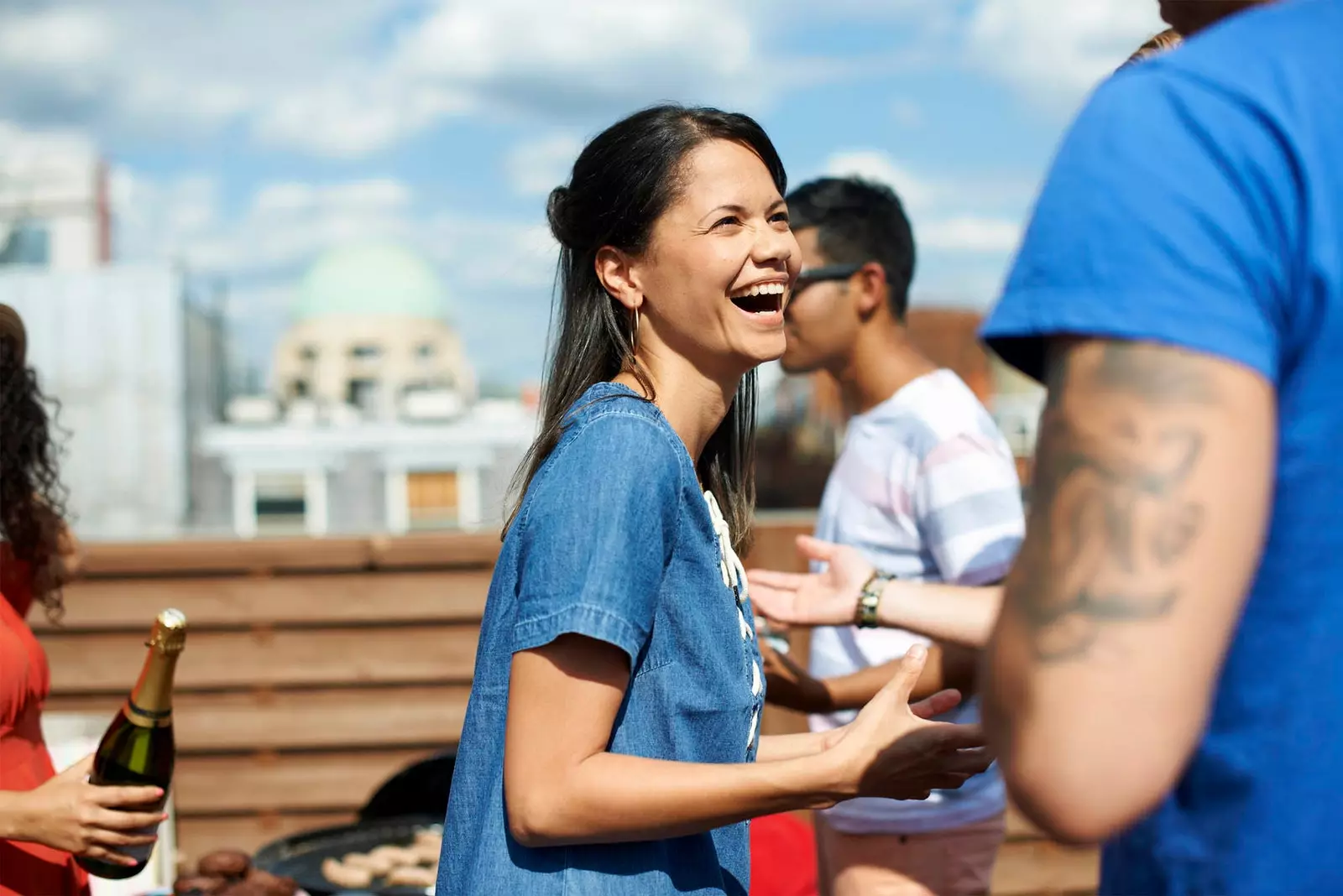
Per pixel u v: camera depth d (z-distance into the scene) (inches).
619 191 50.6
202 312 1093.8
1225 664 31.2
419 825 127.0
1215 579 28.2
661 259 50.2
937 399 81.0
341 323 1547.7
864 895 79.5
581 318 53.0
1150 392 28.8
